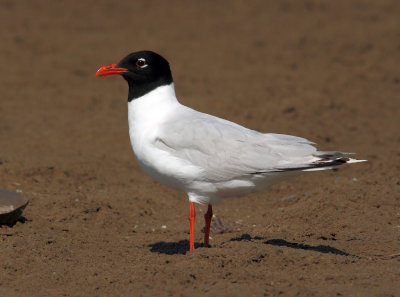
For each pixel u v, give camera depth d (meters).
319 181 14.50
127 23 33.16
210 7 36.53
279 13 35.00
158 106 9.67
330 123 19.08
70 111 20.91
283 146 9.09
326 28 31.58
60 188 13.51
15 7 35.16
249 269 8.55
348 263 8.91
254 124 18.64
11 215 10.73
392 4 35.97
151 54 9.65
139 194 13.39
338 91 22.55
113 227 11.59
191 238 9.49
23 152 16.22
